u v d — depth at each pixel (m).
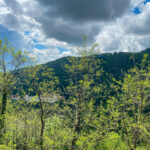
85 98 12.00
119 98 11.64
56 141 11.20
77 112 11.52
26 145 11.84
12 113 13.44
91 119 11.64
